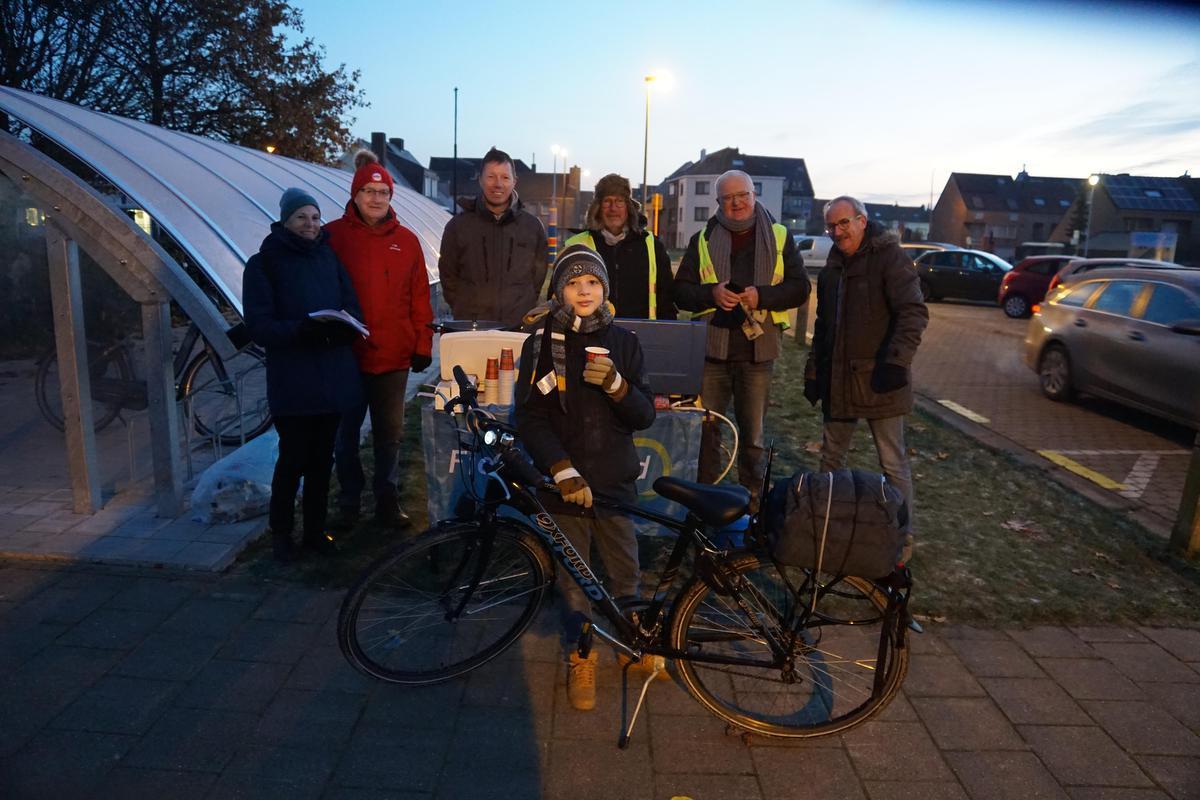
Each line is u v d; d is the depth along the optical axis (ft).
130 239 13.48
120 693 9.66
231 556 13.14
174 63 57.67
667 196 260.83
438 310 42.96
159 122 57.57
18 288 17.69
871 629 11.53
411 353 14.48
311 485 13.20
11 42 49.80
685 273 14.88
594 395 9.32
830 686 10.09
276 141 63.87
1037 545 15.37
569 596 10.16
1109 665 11.12
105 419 18.40
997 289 67.26
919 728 9.60
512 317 15.64
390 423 14.33
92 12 51.70
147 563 12.72
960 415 27.27
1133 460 22.22
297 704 9.60
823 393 13.69
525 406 9.39
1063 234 203.51
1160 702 10.27
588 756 8.92
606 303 9.27
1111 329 26.86
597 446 9.40
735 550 9.16
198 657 10.46
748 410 14.66
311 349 12.50
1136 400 25.70
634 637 9.53
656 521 9.48
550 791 8.36
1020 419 26.91
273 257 12.52
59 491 15.83
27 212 17.29
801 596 9.09
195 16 57.36
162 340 13.94
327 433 13.00
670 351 12.91
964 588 13.28
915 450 21.83
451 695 9.91
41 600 11.72
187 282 13.67
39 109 17.88
